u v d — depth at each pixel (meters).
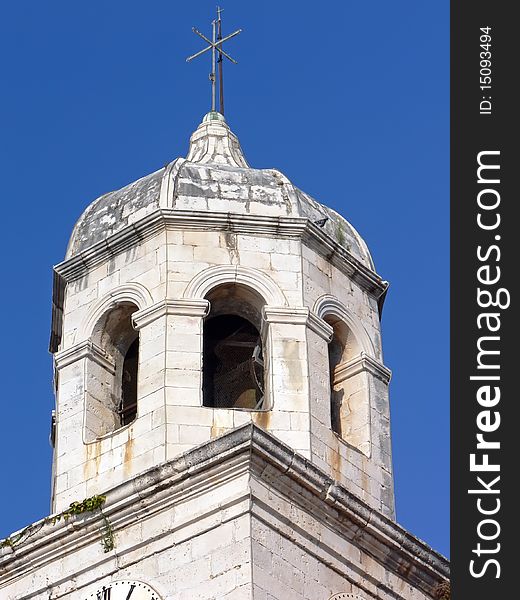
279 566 47.72
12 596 49.81
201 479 48.41
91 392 52.12
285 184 53.97
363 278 54.34
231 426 50.00
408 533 50.62
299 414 50.47
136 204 53.75
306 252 53.00
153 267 52.25
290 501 48.75
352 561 49.56
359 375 53.22
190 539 48.06
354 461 51.34
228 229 52.66
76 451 51.09
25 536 49.94
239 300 52.47
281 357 51.19
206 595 47.19
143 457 49.91
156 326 51.31
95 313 52.81
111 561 48.78
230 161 56.44
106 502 49.22
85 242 54.06
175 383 50.47
